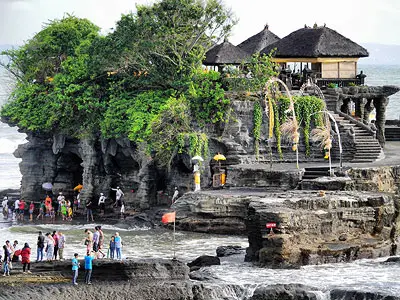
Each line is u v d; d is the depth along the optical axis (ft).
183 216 344.69
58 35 424.46
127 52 390.21
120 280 258.57
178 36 388.57
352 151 365.81
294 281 263.90
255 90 377.71
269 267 281.13
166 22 390.83
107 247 317.63
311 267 281.74
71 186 407.23
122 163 390.21
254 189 348.18
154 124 370.53
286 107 371.97
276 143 372.99
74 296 247.09
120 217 377.09
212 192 346.33
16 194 424.05
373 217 299.99
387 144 413.39
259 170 348.38
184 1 389.60
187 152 368.48
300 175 342.23
